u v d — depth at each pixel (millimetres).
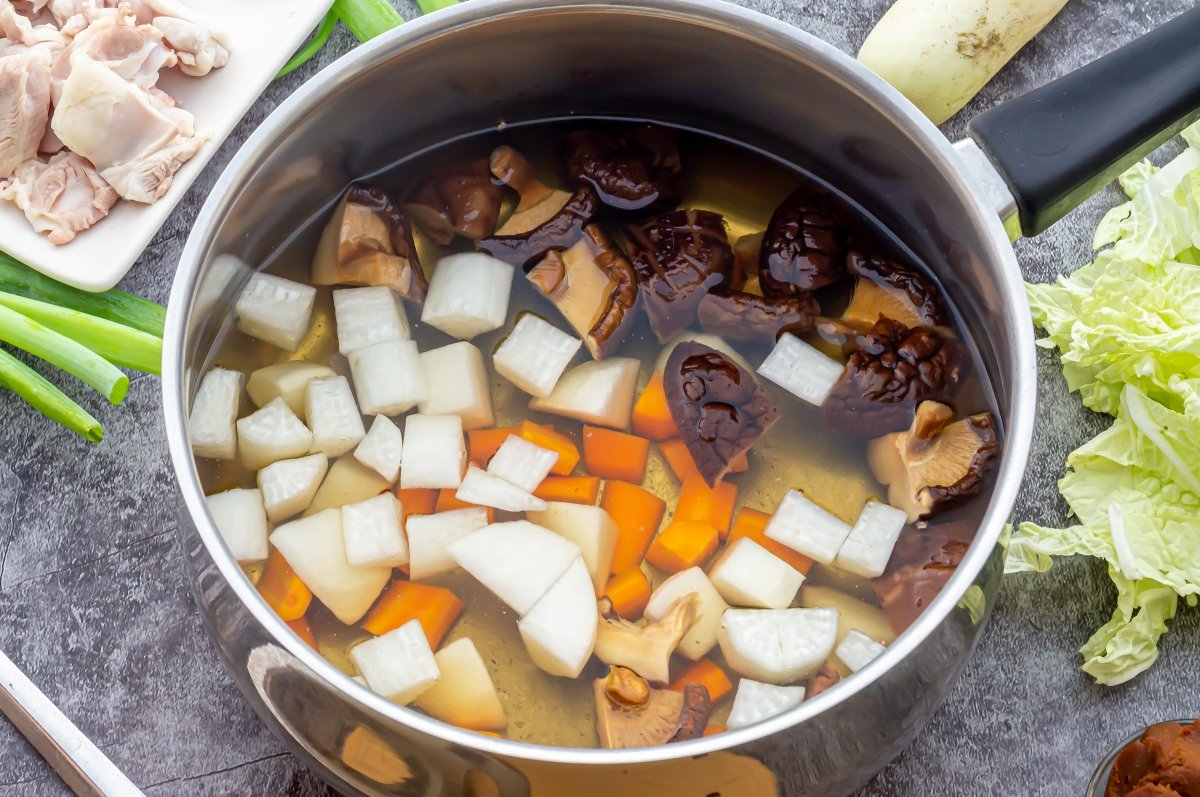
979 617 454
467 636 475
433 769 428
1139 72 462
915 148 475
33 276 554
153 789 506
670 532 485
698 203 529
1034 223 469
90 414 543
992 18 555
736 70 496
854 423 493
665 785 419
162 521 533
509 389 505
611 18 484
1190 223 543
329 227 514
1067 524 537
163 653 519
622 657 468
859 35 591
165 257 569
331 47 599
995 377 489
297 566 476
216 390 490
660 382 497
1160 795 478
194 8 583
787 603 476
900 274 504
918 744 512
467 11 475
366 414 497
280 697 441
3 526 532
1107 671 514
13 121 558
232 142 586
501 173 523
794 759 428
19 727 511
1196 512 524
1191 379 526
